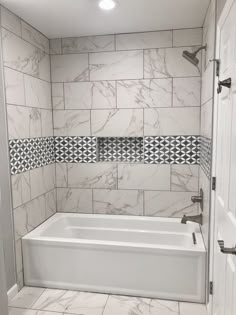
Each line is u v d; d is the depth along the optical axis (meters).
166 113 2.72
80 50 2.81
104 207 2.97
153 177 2.83
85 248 2.23
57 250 2.29
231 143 1.26
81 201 3.01
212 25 1.87
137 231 2.76
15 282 2.24
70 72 2.86
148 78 2.71
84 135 2.91
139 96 2.75
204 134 2.28
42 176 2.71
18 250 2.29
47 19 2.33
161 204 2.84
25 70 2.37
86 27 2.54
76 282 2.29
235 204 1.17
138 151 2.98
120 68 2.75
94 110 2.86
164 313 1.99
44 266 2.33
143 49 2.68
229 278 1.26
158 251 2.11
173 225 2.71
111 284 2.23
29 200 2.45
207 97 2.09
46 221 2.76
